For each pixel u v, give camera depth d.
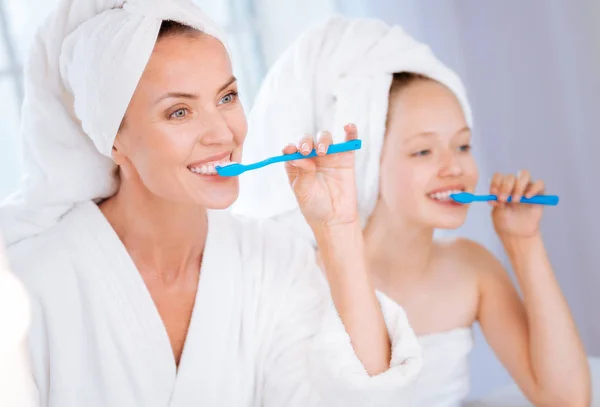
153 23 0.87
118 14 0.89
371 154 1.18
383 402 0.93
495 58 1.79
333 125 1.18
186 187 0.90
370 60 1.18
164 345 0.95
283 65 1.21
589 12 1.72
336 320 0.96
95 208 0.98
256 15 1.72
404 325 0.97
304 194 0.95
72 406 0.93
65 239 0.96
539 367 1.19
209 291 0.98
